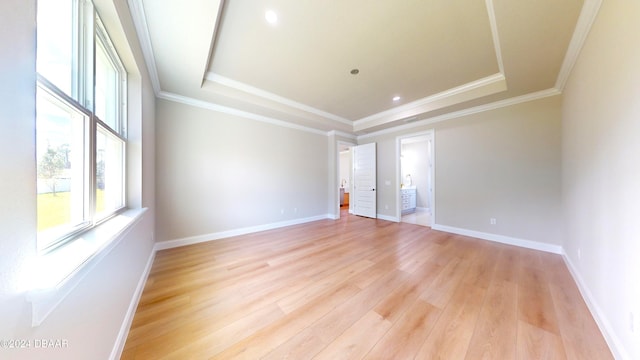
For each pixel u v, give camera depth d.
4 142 0.51
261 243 3.41
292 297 1.90
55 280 0.64
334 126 4.90
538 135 3.09
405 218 5.53
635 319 1.13
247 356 1.28
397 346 1.36
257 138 4.13
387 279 2.23
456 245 3.32
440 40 2.19
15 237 0.54
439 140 4.21
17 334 0.53
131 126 2.00
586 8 1.60
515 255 2.90
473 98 3.24
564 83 2.66
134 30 1.75
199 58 2.27
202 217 3.49
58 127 0.93
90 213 1.17
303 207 4.96
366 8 1.79
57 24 0.95
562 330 1.49
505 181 3.42
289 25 1.99
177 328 1.50
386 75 2.93
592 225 1.81
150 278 2.23
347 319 1.61
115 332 1.24
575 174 2.30
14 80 0.55
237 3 1.72
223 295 1.93
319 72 2.86
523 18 1.70
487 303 1.81
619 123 1.35
